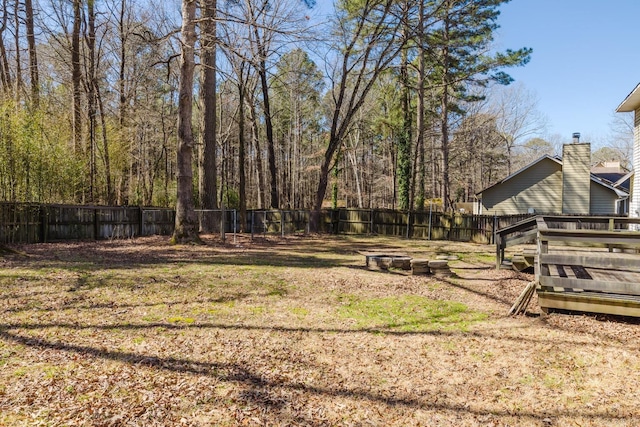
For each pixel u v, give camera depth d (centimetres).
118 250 955
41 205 1098
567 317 455
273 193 2036
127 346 347
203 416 247
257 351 351
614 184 1994
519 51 1728
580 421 253
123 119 1836
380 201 3994
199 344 360
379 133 2880
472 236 1559
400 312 486
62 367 301
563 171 1934
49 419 234
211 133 1475
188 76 1027
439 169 3275
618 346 372
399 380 306
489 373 320
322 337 392
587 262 445
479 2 1705
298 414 255
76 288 539
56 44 1691
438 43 1697
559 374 318
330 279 674
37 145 1142
